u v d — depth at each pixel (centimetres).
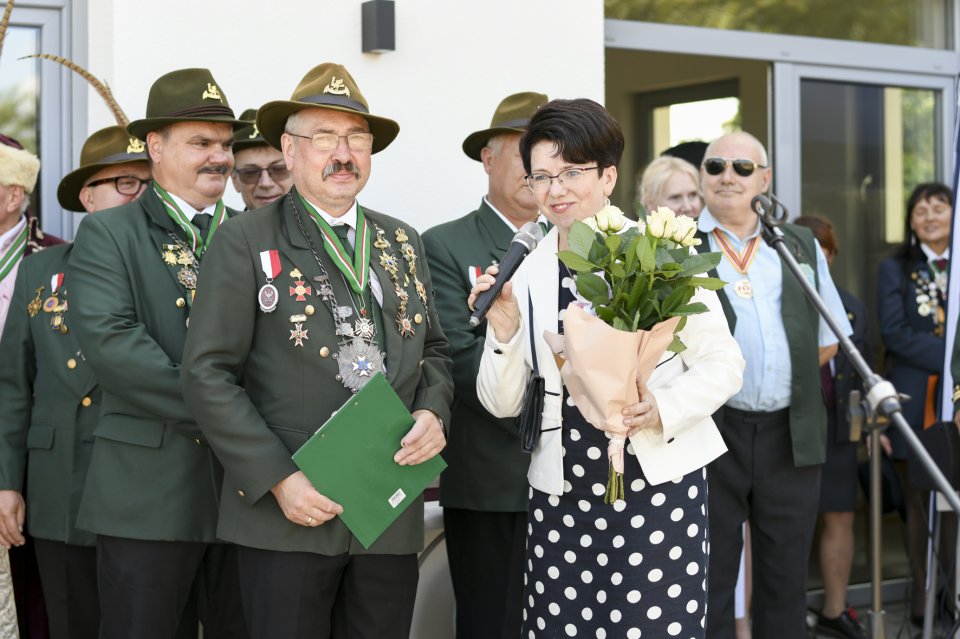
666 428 265
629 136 598
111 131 379
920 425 538
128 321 308
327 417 290
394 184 461
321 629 294
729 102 608
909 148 631
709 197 414
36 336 353
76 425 341
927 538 532
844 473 517
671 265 255
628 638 273
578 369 259
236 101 430
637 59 593
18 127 440
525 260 290
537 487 283
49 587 352
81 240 319
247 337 289
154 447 311
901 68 622
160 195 329
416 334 306
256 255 290
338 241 298
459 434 370
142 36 414
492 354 285
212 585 345
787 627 406
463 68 474
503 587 372
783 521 404
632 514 274
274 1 437
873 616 368
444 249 376
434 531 425
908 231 559
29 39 440
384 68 457
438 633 426
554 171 281
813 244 422
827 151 610
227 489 295
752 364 398
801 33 600
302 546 286
